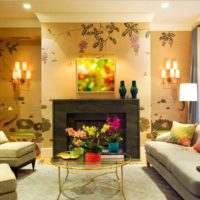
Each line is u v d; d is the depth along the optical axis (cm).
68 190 335
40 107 590
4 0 456
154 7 496
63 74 541
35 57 590
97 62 541
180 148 370
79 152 332
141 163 476
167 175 329
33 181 374
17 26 564
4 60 589
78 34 540
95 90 541
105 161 318
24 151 406
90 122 533
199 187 234
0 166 300
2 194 252
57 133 525
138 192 327
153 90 586
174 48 588
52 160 326
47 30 538
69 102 525
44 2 468
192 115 557
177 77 583
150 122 542
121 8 504
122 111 525
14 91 590
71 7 496
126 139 525
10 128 589
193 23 577
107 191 330
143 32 541
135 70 543
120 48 541
